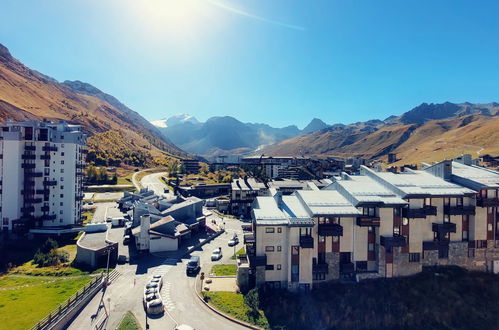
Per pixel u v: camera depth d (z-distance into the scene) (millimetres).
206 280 59031
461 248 59625
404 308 50094
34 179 90438
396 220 56219
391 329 47719
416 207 56906
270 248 54031
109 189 155125
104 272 62469
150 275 61844
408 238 56500
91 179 164625
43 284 57250
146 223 74312
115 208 121625
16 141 86938
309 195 60500
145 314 47250
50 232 85125
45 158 91375
